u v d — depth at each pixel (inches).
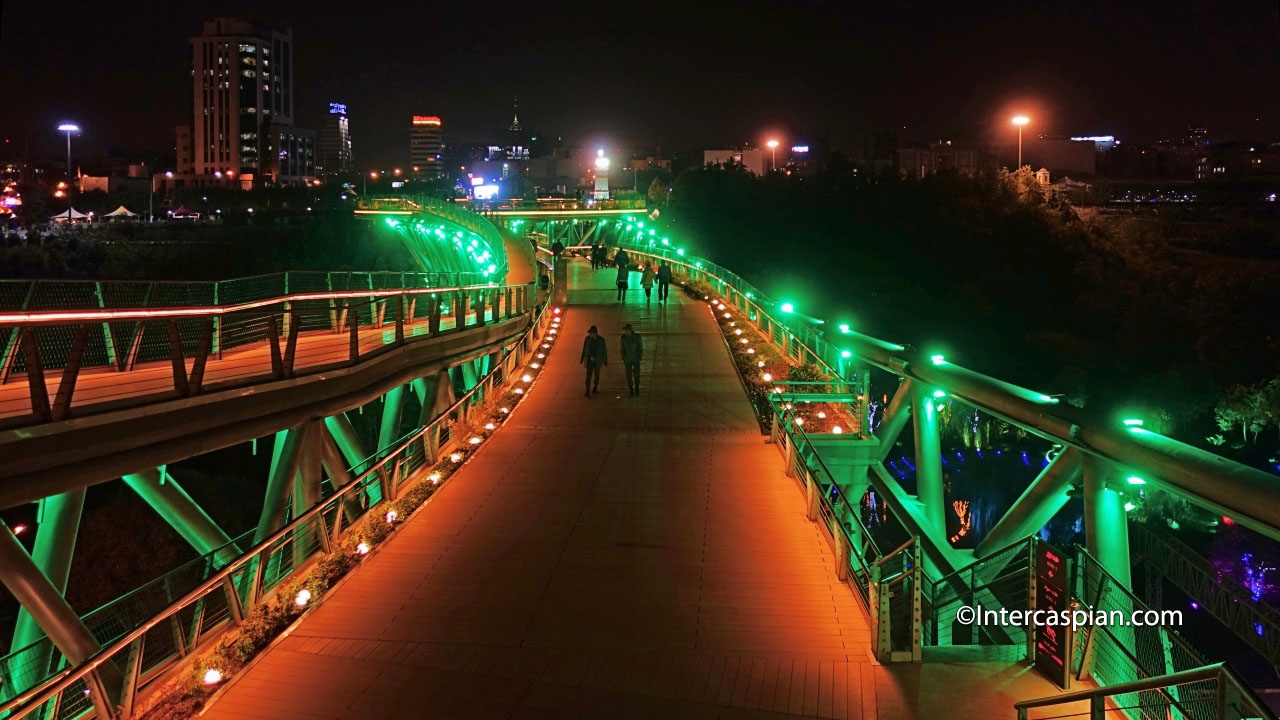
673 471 633.6
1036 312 3048.7
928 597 481.4
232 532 1083.9
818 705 330.6
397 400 873.5
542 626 397.4
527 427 762.8
